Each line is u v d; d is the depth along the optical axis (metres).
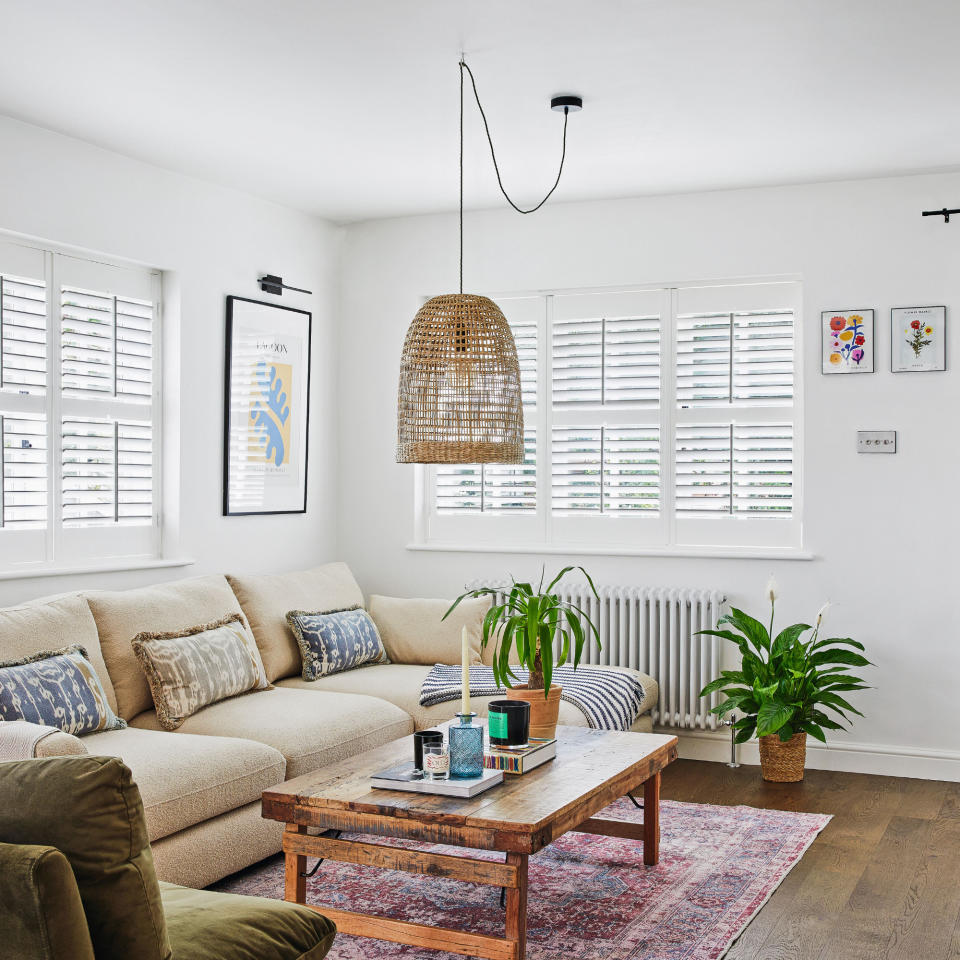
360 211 5.34
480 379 3.23
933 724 4.59
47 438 4.01
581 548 5.18
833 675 4.49
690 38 3.19
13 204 3.82
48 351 4.02
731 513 5.01
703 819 3.96
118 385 4.35
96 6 2.96
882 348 4.68
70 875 1.49
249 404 4.95
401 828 2.58
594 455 5.24
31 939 1.45
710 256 4.96
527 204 5.23
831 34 3.16
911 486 4.63
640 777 3.11
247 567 4.97
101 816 1.59
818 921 2.98
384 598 5.08
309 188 4.87
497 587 5.21
